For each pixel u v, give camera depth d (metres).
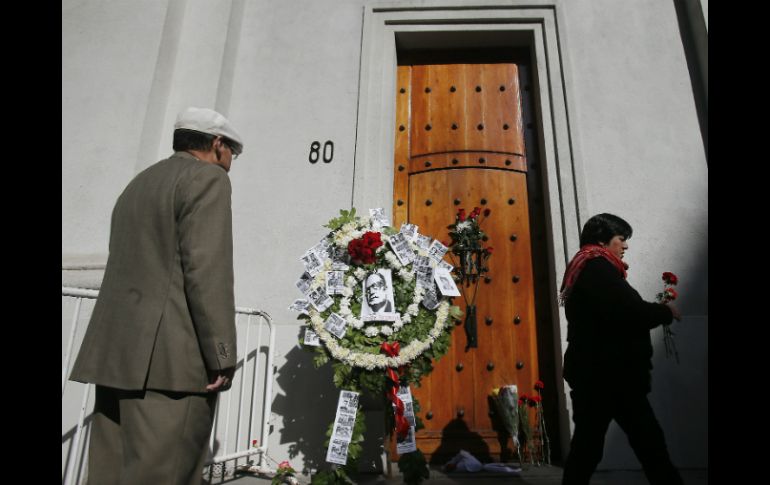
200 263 1.74
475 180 4.28
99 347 1.75
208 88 4.36
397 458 3.68
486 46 4.62
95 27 4.43
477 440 3.73
